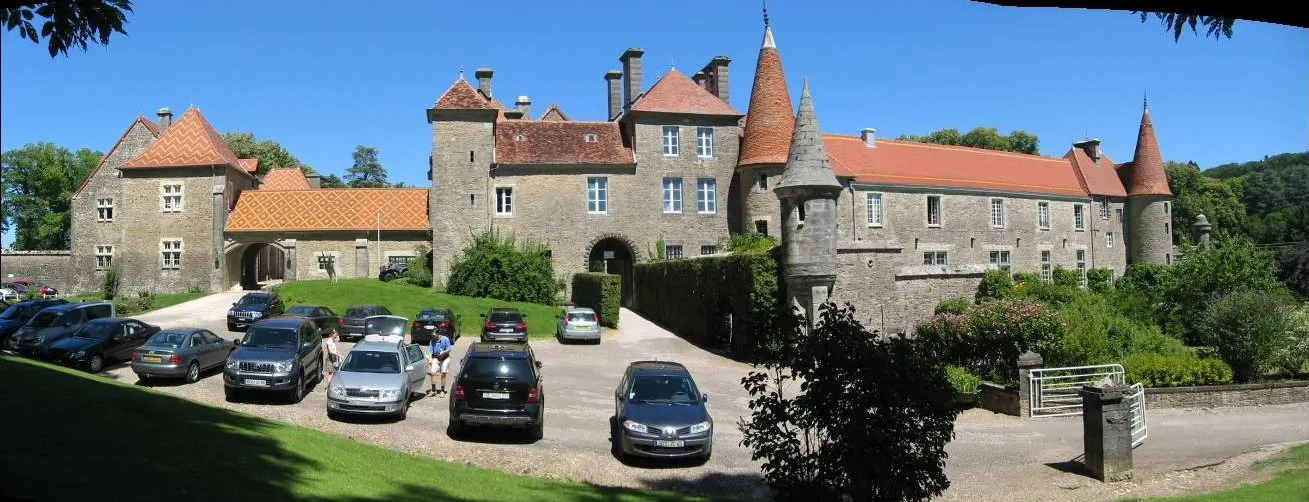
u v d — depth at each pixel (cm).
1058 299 2927
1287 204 9038
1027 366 1933
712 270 3141
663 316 3819
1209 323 2289
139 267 4597
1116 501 1193
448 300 3800
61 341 2209
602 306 3619
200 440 1126
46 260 5078
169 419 1267
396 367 1772
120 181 4878
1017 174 5225
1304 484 1169
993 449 1573
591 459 1458
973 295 2978
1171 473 1360
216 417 1377
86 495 758
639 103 4528
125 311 3662
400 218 4759
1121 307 3028
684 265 3488
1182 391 2009
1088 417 1373
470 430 1648
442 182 4297
